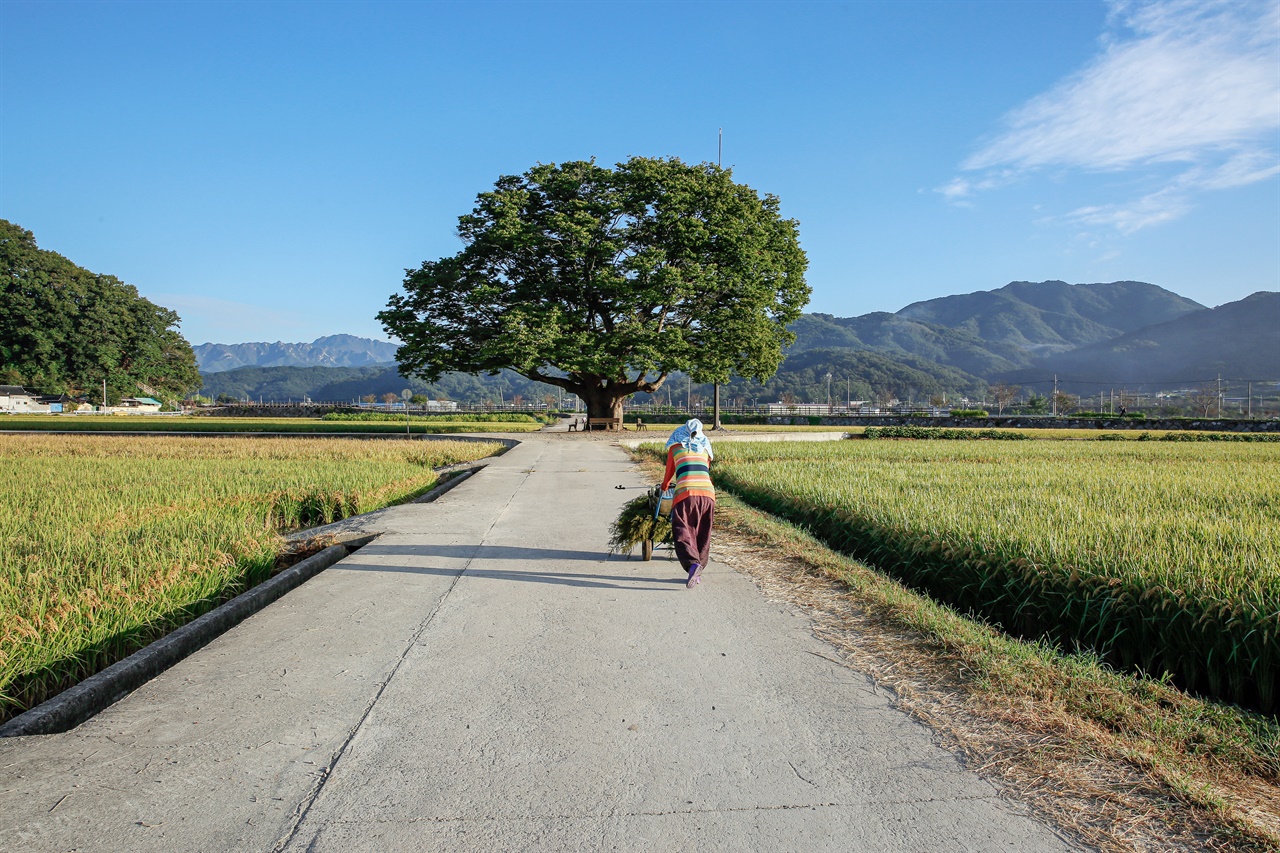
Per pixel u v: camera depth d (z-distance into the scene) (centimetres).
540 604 582
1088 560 598
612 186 3631
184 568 602
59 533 721
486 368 3925
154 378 11106
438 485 1465
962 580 693
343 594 612
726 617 545
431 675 428
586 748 335
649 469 1784
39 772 307
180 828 267
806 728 356
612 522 984
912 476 1357
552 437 3472
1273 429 4959
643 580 661
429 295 3750
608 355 3500
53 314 9294
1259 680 462
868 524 870
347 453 2189
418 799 289
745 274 3619
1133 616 535
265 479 1270
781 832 266
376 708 380
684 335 3859
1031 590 616
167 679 420
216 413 8450
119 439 3034
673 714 373
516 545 824
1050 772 310
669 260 3681
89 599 496
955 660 443
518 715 372
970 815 278
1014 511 826
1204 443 3197
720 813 279
